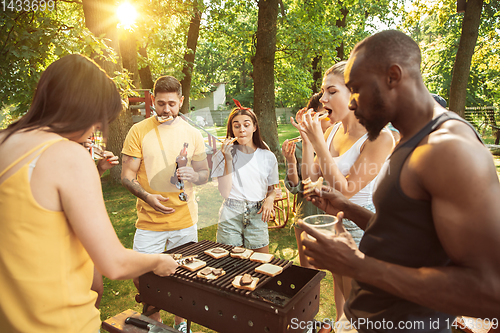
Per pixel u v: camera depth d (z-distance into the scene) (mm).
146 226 2203
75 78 927
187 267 1604
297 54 10523
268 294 1642
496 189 652
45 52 4582
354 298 1021
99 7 5824
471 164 654
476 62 14969
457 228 665
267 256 1741
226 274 1552
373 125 857
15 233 866
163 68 12938
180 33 12570
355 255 798
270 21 8352
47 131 922
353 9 15602
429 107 805
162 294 1640
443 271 697
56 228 899
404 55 775
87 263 1033
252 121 2121
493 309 640
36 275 881
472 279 648
